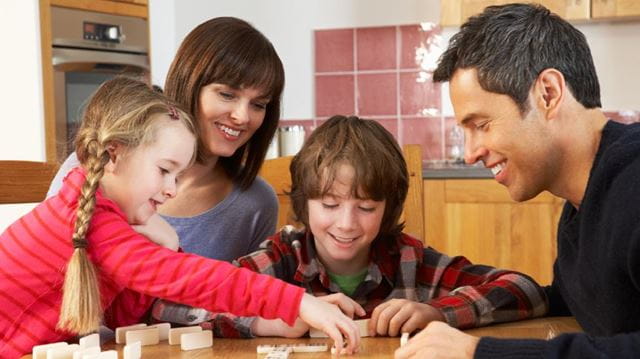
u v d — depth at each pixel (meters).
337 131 1.74
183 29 4.70
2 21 3.83
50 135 3.81
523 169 1.38
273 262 1.80
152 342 1.51
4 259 1.55
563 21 1.39
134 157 1.55
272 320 1.55
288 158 2.50
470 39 1.36
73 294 1.41
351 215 1.70
